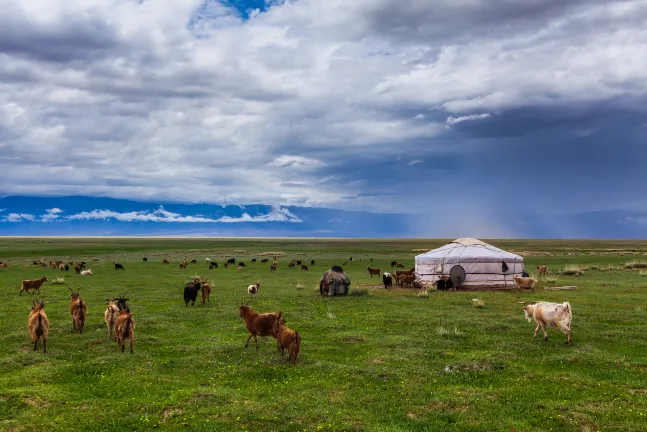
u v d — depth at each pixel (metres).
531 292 36.31
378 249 134.75
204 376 14.81
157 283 44.56
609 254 95.31
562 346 17.98
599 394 12.89
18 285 42.94
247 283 45.97
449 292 37.38
